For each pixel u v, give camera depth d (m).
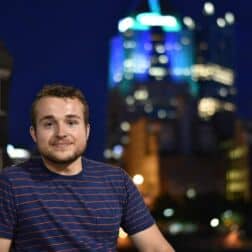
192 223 118.25
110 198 3.75
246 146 160.75
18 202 3.55
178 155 169.12
